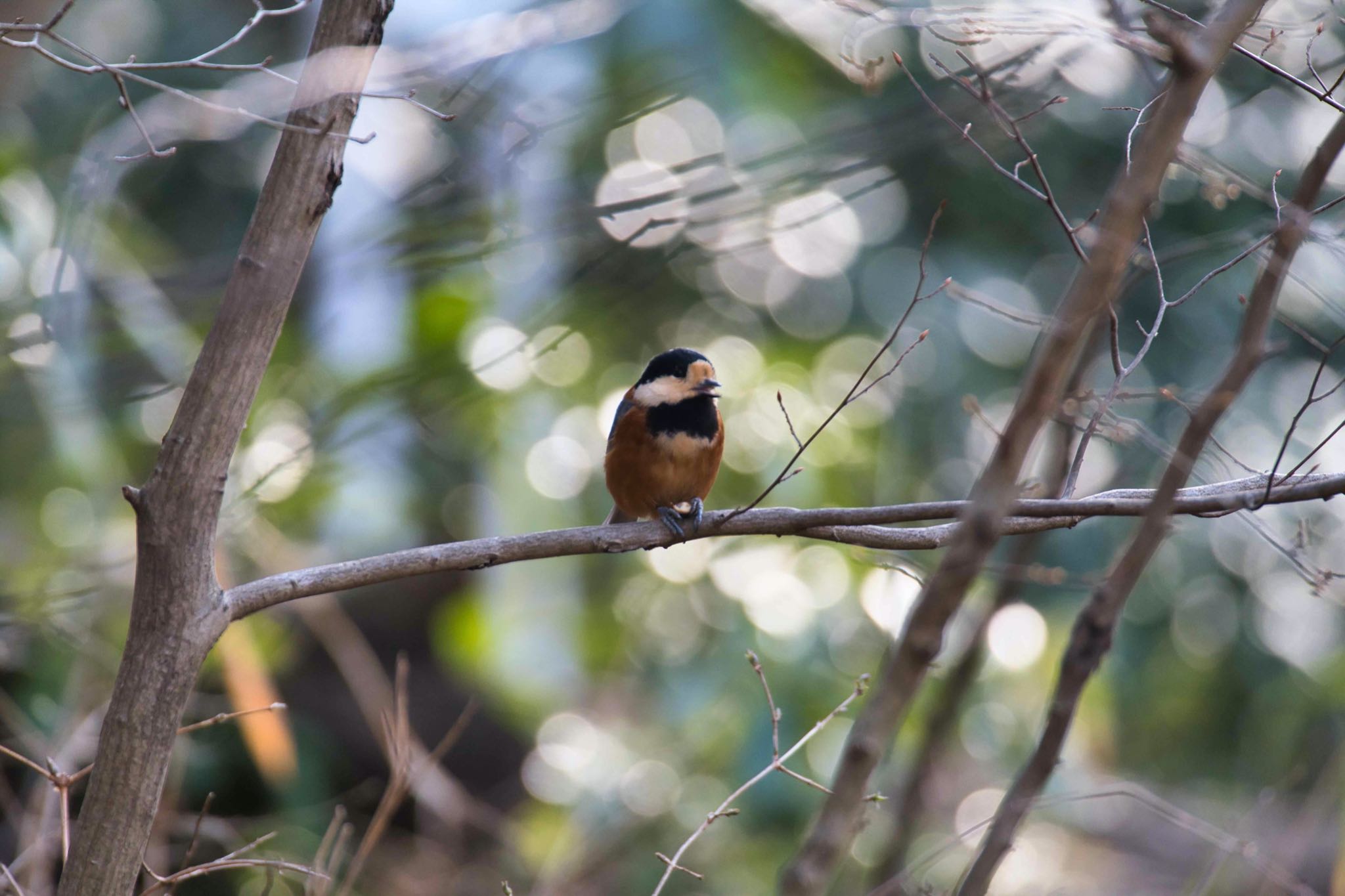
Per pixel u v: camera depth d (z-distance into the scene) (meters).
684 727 11.82
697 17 11.72
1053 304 13.53
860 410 13.75
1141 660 13.81
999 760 12.21
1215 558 14.23
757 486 12.45
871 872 8.15
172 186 15.49
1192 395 6.43
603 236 10.93
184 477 4.65
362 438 10.86
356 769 13.49
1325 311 11.85
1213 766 14.74
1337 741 13.59
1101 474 12.21
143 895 5.34
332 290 10.76
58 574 9.88
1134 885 13.59
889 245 15.11
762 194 10.01
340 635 11.64
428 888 11.29
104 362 10.99
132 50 15.09
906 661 3.89
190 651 4.72
